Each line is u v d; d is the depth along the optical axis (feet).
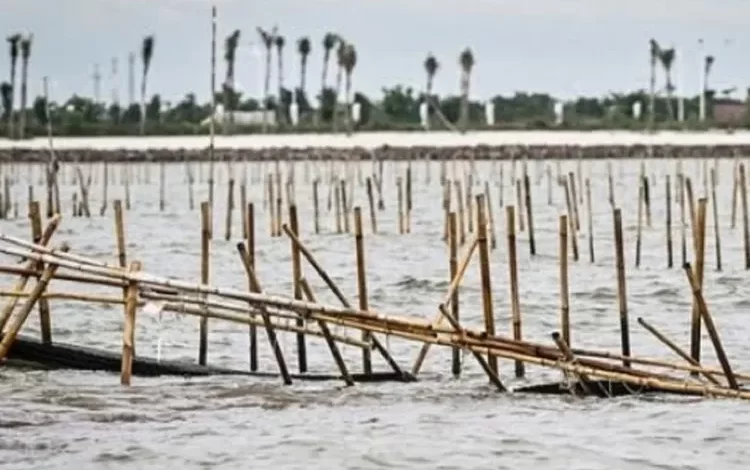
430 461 249.14
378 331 292.20
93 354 320.70
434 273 539.70
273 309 325.62
